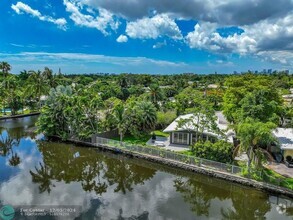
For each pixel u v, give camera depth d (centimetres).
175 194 2527
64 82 10306
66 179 2883
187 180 2909
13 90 6712
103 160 3569
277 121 3306
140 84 13288
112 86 9819
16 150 3853
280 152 3042
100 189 2620
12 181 2736
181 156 3102
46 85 7694
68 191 2545
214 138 3491
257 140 2491
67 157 3638
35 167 3203
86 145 4075
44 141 4319
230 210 2228
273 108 3325
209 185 2777
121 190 2603
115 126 4419
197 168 2931
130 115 4075
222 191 2631
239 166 2838
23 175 2922
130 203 2303
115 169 3253
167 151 3247
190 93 7706
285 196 2358
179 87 11369
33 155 3662
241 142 2559
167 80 14812
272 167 2847
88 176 3002
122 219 2017
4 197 2345
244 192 2586
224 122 4369
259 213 2198
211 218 2080
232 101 4072
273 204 2362
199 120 3612
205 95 7862
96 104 4231
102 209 2180
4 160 3412
